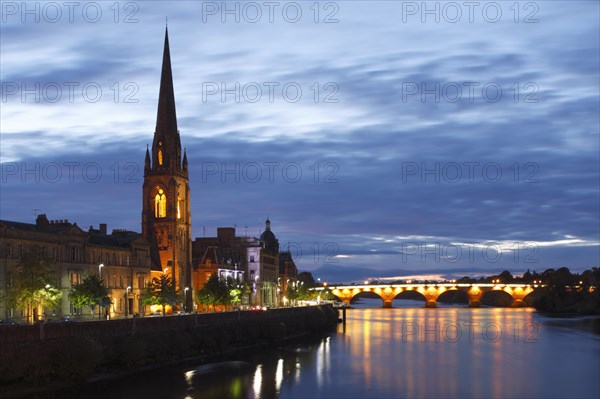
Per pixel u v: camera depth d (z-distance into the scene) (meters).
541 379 132.62
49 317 159.12
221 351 167.12
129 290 195.75
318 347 187.38
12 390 105.12
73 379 114.94
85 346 114.69
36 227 168.75
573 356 166.75
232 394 114.62
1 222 149.75
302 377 132.75
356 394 117.00
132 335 134.75
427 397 115.50
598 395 117.62
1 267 148.38
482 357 164.62
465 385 126.00
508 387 124.25
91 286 161.88
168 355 144.50
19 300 143.12
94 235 194.00
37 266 145.50
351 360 158.00
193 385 120.44
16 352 105.69
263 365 147.88
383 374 137.38
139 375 126.31
